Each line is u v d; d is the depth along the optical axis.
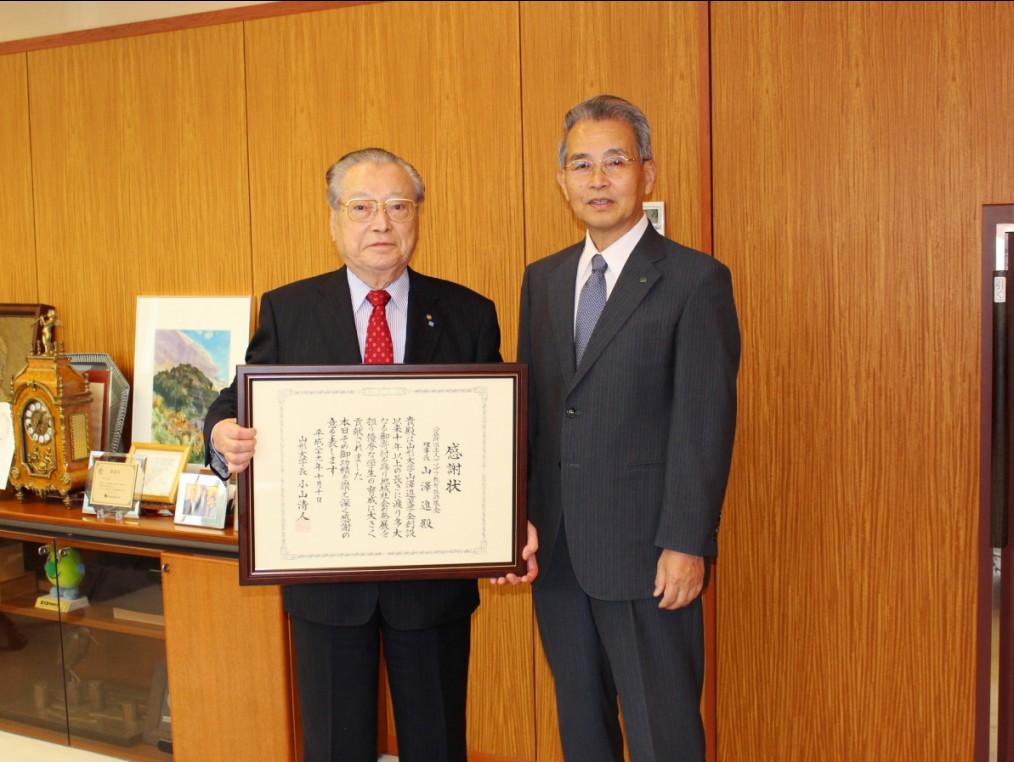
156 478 2.54
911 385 2.11
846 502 2.18
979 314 2.05
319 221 2.59
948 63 2.01
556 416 1.65
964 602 2.12
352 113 2.52
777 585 2.25
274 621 2.28
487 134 2.39
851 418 2.16
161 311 2.79
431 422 1.55
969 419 2.08
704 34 2.16
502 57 2.36
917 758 2.18
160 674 2.49
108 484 2.51
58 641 2.61
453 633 1.68
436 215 2.47
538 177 2.35
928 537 2.13
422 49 2.43
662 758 1.56
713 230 2.21
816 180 2.12
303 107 2.57
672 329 1.53
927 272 2.07
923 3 2.02
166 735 2.48
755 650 2.28
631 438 1.55
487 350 1.74
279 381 1.52
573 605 1.66
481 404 1.56
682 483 1.50
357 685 1.65
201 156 2.71
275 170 2.62
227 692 2.35
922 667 2.16
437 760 1.67
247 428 1.51
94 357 2.81
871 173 2.08
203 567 2.33
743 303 2.21
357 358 1.63
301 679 1.69
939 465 2.11
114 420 2.78
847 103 2.09
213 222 2.72
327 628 1.63
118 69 2.79
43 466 2.64
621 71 2.25
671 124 2.21
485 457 1.56
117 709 2.55
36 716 2.66
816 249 2.14
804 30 2.10
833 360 2.15
